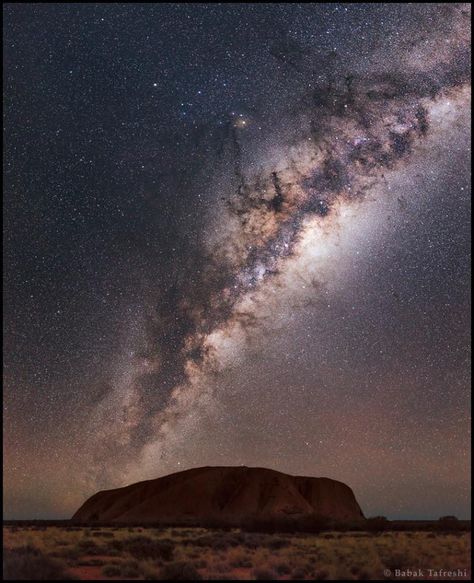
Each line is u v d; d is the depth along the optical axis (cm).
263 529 4991
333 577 1848
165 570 1873
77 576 1802
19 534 3888
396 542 3288
